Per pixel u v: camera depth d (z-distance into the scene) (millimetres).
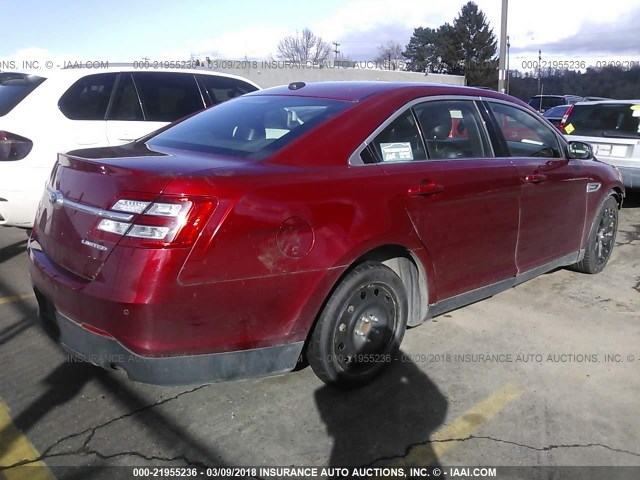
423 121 3504
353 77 32875
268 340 2705
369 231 2943
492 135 3922
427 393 3152
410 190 3164
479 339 3818
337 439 2742
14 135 4820
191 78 6312
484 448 2697
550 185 4203
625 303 4531
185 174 2502
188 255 2412
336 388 3125
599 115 8609
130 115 5648
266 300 2641
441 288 3471
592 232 4945
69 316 2658
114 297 2416
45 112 5039
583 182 4637
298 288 2717
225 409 2965
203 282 2461
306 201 2732
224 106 3867
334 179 2891
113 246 2467
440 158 3520
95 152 3072
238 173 2625
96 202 2600
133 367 2502
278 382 3242
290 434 2773
